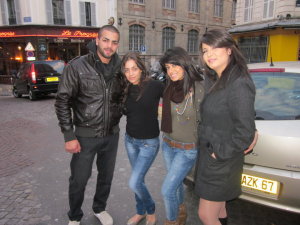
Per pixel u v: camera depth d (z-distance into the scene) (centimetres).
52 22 1972
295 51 1628
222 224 242
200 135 201
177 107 224
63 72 246
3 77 2131
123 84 260
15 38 1995
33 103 1131
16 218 299
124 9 2256
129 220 284
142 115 248
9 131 679
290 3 1580
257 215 298
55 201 334
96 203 294
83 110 252
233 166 187
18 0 1906
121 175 405
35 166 448
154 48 2528
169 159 242
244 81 173
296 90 268
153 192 353
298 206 228
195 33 2891
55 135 636
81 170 262
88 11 2114
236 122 173
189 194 346
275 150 229
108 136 269
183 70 217
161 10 2520
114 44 241
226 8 3139
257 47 1809
